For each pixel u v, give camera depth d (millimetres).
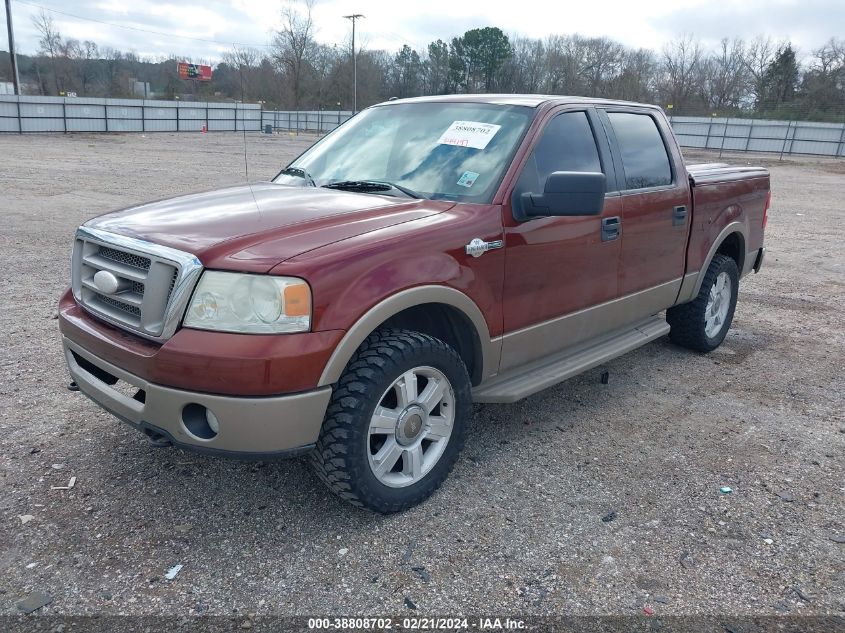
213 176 19266
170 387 2723
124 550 2898
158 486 3375
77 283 3320
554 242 3713
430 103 4281
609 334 4566
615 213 4156
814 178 28156
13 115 39344
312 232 2959
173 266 2736
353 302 2787
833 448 4074
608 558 2957
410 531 3094
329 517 3174
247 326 2650
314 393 2750
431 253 3088
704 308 5418
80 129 42969
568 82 71750
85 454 3646
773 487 3598
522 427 4230
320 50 70438
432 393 3195
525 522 3197
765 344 6094
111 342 2930
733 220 5531
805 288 8367
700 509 3365
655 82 68438
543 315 3779
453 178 3643
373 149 4129
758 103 62250
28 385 4492
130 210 3443
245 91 68500
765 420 4453
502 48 75000
